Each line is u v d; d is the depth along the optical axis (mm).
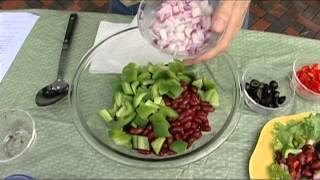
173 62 824
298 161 698
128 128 754
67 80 863
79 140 770
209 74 854
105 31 934
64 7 1792
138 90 787
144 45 891
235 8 770
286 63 874
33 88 858
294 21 1710
